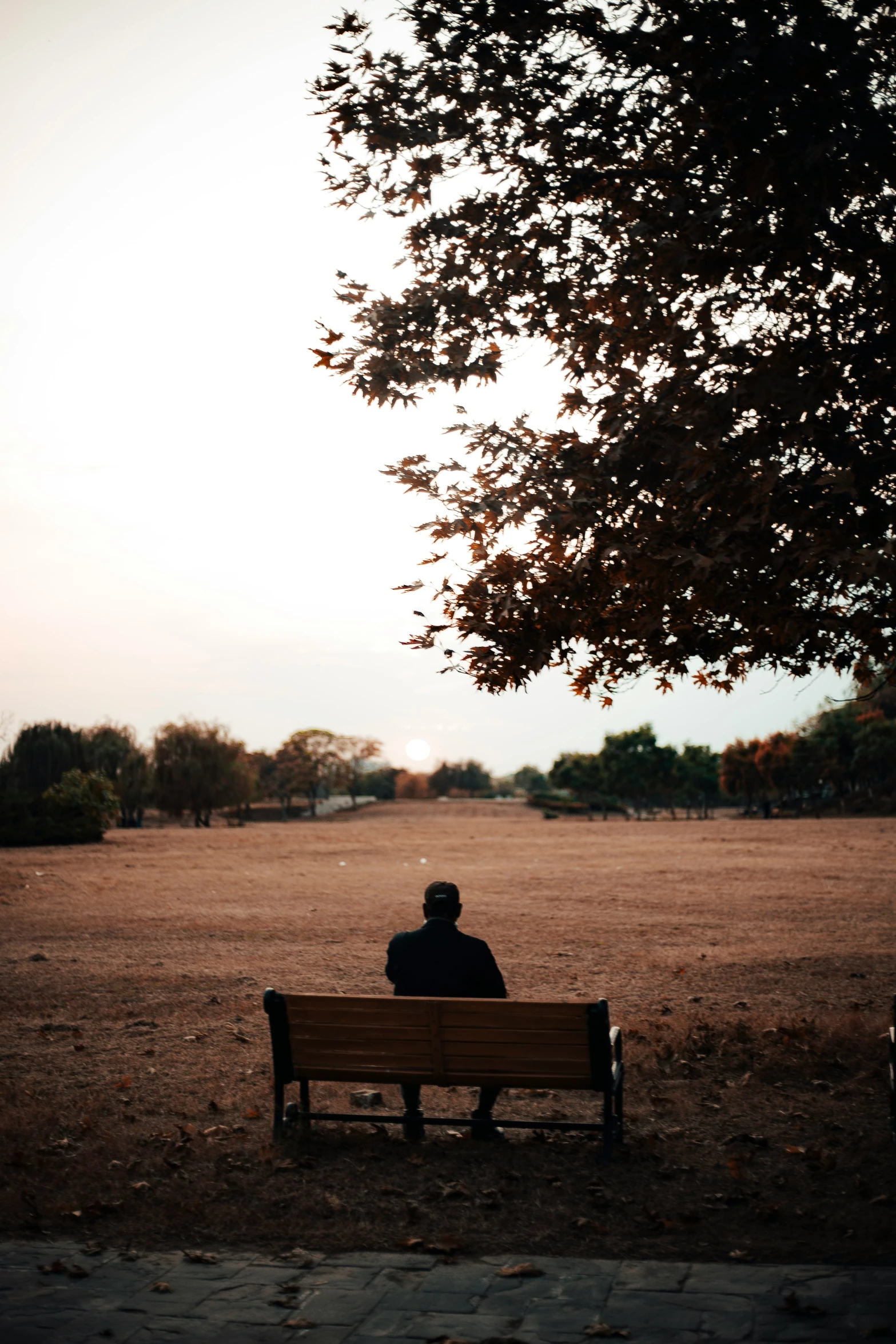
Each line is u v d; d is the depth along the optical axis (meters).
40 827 43.16
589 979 11.80
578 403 6.98
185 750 68.62
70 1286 4.09
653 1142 5.91
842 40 5.52
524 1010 5.61
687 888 21.86
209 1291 4.03
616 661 7.21
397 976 6.30
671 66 6.14
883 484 5.92
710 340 6.49
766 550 5.57
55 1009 10.51
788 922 16.22
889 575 4.70
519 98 6.62
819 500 5.59
